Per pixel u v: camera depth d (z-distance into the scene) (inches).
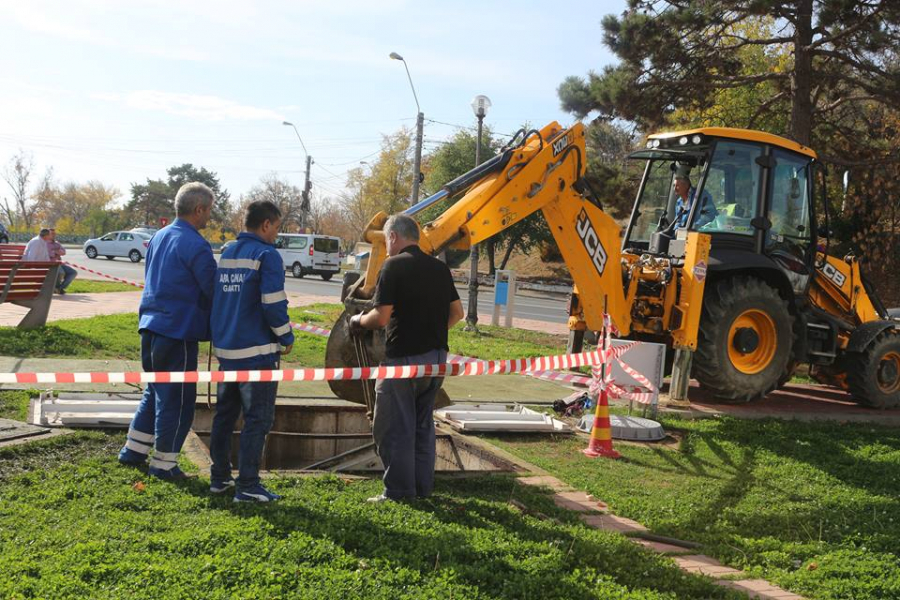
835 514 209.9
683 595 148.0
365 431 296.8
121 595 123.5
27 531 149.4
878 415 372.5
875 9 583.8
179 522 161.0
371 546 152.8
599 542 169.8
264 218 187.0
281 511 170.2
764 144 360.5
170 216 3735.2
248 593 127.5
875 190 738.2
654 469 247.6
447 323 197.6
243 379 175.2
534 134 293.3
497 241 1647.4
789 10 629.9
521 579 143.6
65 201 3804.1
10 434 215.0
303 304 799.1
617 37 677.3
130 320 488.4
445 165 1721.2
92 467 195.2
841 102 705.6
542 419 299.7
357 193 2433.6
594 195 326.0
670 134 364.2
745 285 349.4
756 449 280.1
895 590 156.9
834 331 379.6
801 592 155.6
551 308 1051.3
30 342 370.9
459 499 193.5
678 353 346.0
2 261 387.5
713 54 689.0
